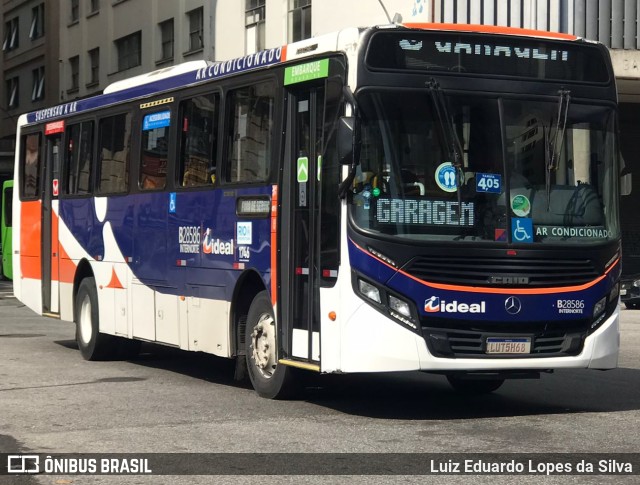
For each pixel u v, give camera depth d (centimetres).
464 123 953
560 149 975
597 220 985
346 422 934
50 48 5122
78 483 700
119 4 4334
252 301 1112
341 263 943
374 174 934
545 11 2755
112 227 1423
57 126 1617
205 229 1191
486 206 947
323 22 2958
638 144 3612
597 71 1007
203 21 3659
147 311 1328
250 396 1107
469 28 966
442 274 932
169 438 857
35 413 990
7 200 4009
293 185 1036
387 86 943
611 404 1053
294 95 1048
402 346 921
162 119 1313
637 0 2812
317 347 985
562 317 955
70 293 1552
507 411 1003
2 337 1802
